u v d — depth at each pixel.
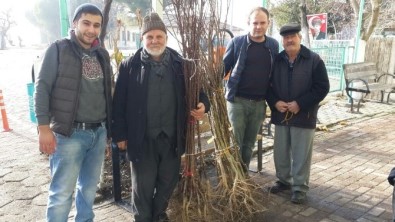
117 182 3.46
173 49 2.84
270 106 3.60
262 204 3.36
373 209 3.40
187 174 3.02
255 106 3.70
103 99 2.60
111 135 2.73
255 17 3.44
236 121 3.69
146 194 2.85
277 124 3.56
